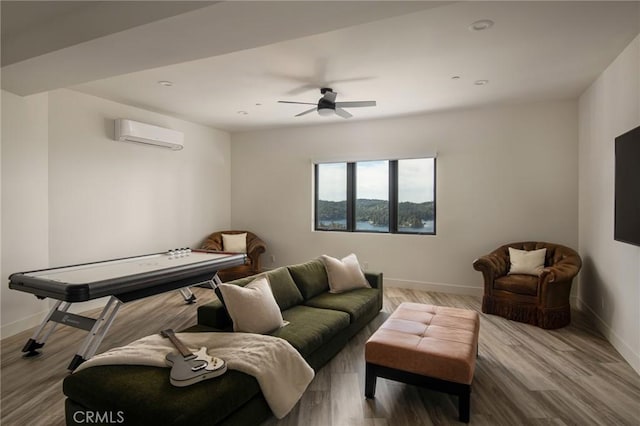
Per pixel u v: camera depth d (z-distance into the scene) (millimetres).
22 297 3572
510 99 4508
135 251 4895
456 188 5086
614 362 2896
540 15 2479
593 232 3855
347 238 5809
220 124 5988
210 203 6242
